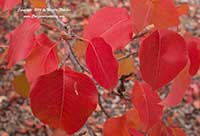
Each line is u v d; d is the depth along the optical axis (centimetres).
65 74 52
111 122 63
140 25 54
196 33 292
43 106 51
